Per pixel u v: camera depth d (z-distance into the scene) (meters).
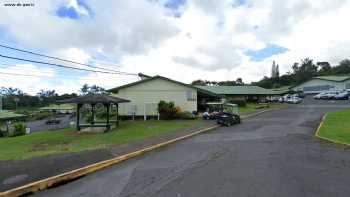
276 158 9.85
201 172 8.20
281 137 15.23
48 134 21.19
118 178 7.95
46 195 6.70
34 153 11.37
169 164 9.48
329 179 7.18
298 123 22.09
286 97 59.16
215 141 14.56
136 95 29.77
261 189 6.46
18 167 8.50
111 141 14.90
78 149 12.23
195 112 29.47
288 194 6.09
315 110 35.59
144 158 10.72
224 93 55.00
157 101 29.64
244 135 16.58
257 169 8.34
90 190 6.93
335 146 12.16
